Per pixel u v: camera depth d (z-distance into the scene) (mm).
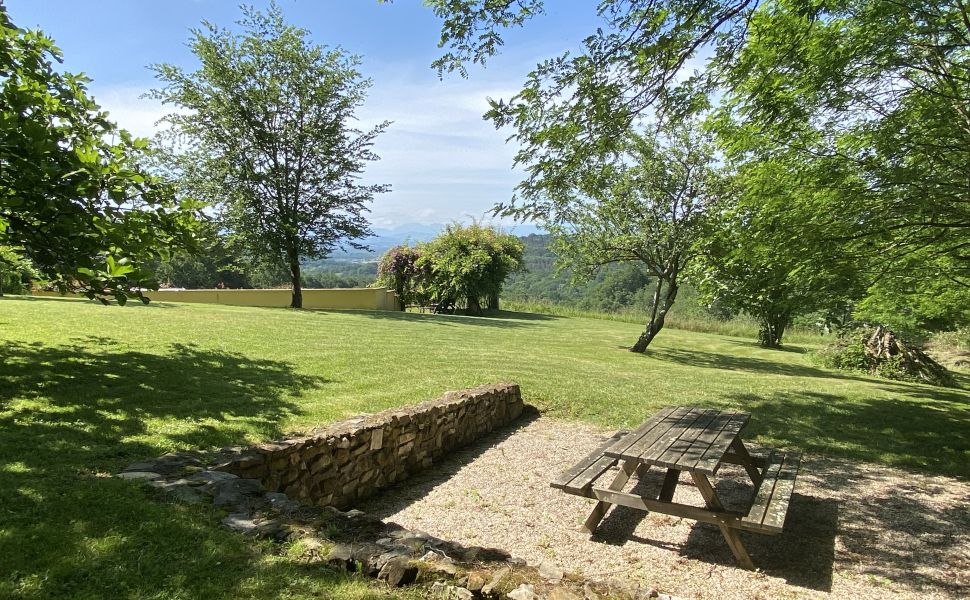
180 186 19297
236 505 2908
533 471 5516
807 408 8188
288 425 4887
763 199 7340
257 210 20359
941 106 6062
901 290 8375
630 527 4250
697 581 3434
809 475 5523
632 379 9695
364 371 7805
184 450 3867
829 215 6715
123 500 2756
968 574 3562
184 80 19656
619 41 4543
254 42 19844
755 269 8430
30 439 3607
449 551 2615
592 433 6871
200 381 5953
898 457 6078
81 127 5398
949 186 5922
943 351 20641
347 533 2715
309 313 16938
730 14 4586
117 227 4773
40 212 4508
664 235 13609
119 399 4883
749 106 6461
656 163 13125
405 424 5289
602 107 4758
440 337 13188
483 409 6738
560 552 3801
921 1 5785
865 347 14906
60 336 7289
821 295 8094
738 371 12891
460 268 24422
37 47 5512
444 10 4613
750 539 4062
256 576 2266
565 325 22016
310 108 20719
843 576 3523
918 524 4367
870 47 6047
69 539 2344
